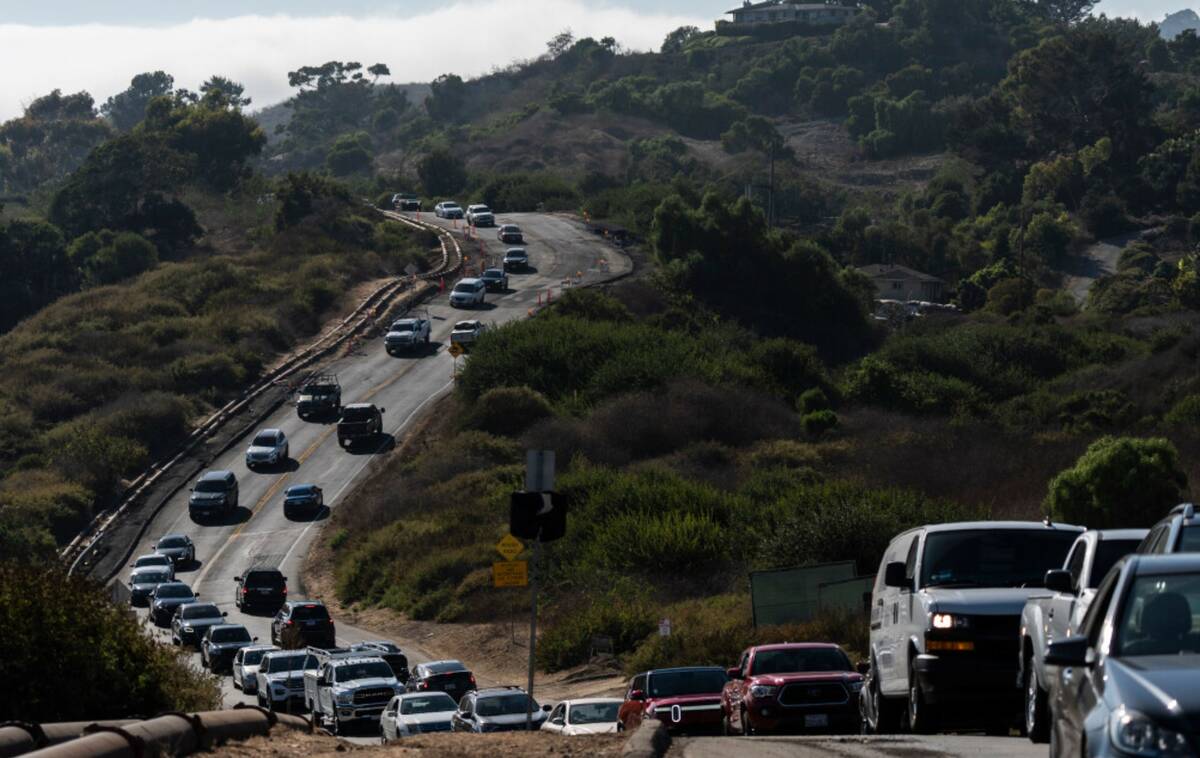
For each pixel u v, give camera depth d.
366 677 87.19
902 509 127.25
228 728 34.97
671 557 136.38
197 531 177.50
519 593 139.38
